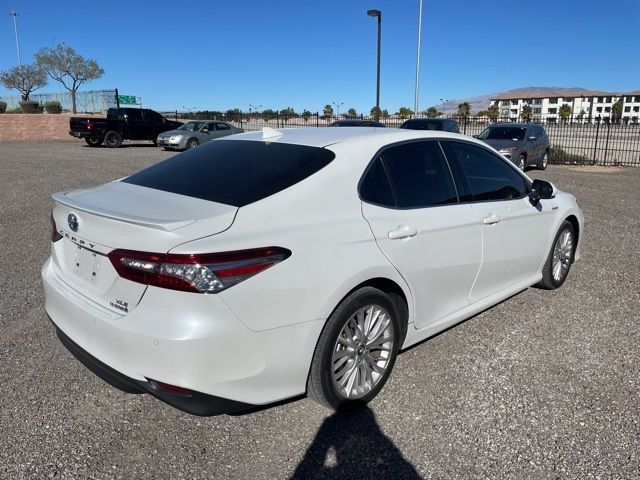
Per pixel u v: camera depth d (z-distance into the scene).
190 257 2.50
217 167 3.40
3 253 6.36
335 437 2.98
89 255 2.94
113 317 2.70
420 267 3.47
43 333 4.17
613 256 6.55
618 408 3.27
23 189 11.27
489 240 4.08
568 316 4.66
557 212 5.00
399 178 3.54
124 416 3.15
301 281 2.77
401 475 2.69
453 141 4.08
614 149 23.11
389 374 3.42
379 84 27.98
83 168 15.23
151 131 25.86
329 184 3.14
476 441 2.95
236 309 2.57
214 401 2.63
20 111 36.00
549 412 3.22
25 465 2.71
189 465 2.75
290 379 2.85
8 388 3.39
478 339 4.19
